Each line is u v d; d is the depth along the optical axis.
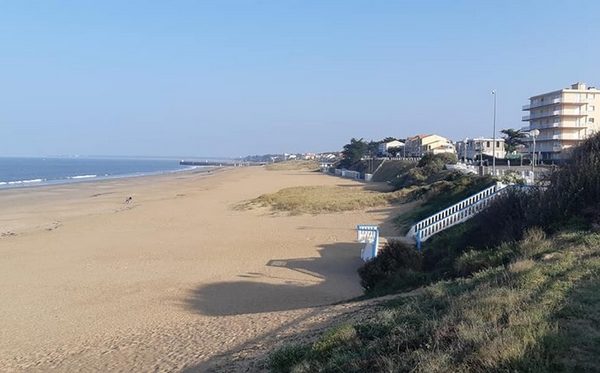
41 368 12.08
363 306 11.40
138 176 133.12
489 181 32.72
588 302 7.21
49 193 74.00
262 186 83.81
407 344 6.59
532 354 5.51
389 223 35.75
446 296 9.00
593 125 81.75
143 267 25.31
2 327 16.34
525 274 9.06
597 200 14.66
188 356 10.88
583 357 5.46
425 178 61.75
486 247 16.09
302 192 62.69
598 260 9.60
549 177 17.66
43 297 20.12
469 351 5.77
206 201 58.66
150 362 11.04
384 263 18.00
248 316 14.47
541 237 13.16
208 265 25.33
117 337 14.37
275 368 7.82
